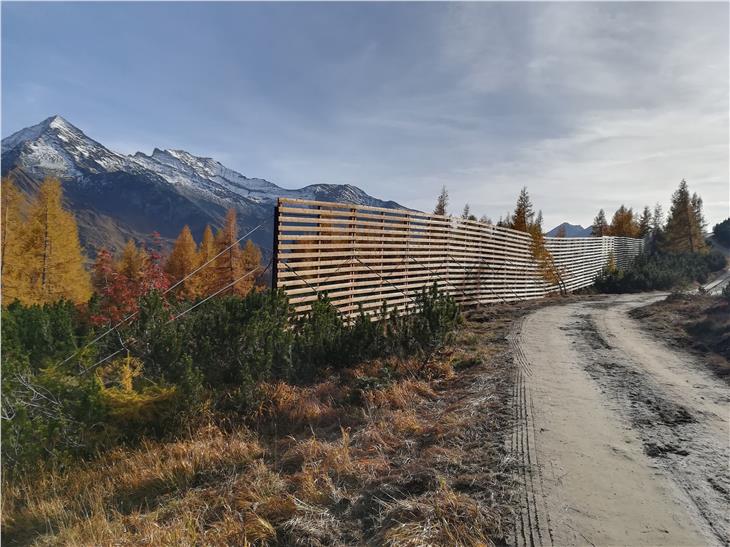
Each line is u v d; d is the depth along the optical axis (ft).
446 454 13.46
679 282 94.73
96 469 15.20
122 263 87.92
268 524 10.37
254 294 26.37
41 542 11.24
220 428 17.78
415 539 9.23
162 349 21.27
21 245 76.18
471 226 53.83
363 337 24.44
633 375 22.59
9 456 14.76
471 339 31.71
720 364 24.67
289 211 29.55
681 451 13.75
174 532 10.32
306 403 18.83
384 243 39.63
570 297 71.41
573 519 10.07
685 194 156.56
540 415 16.66
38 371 21.80
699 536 9.49
